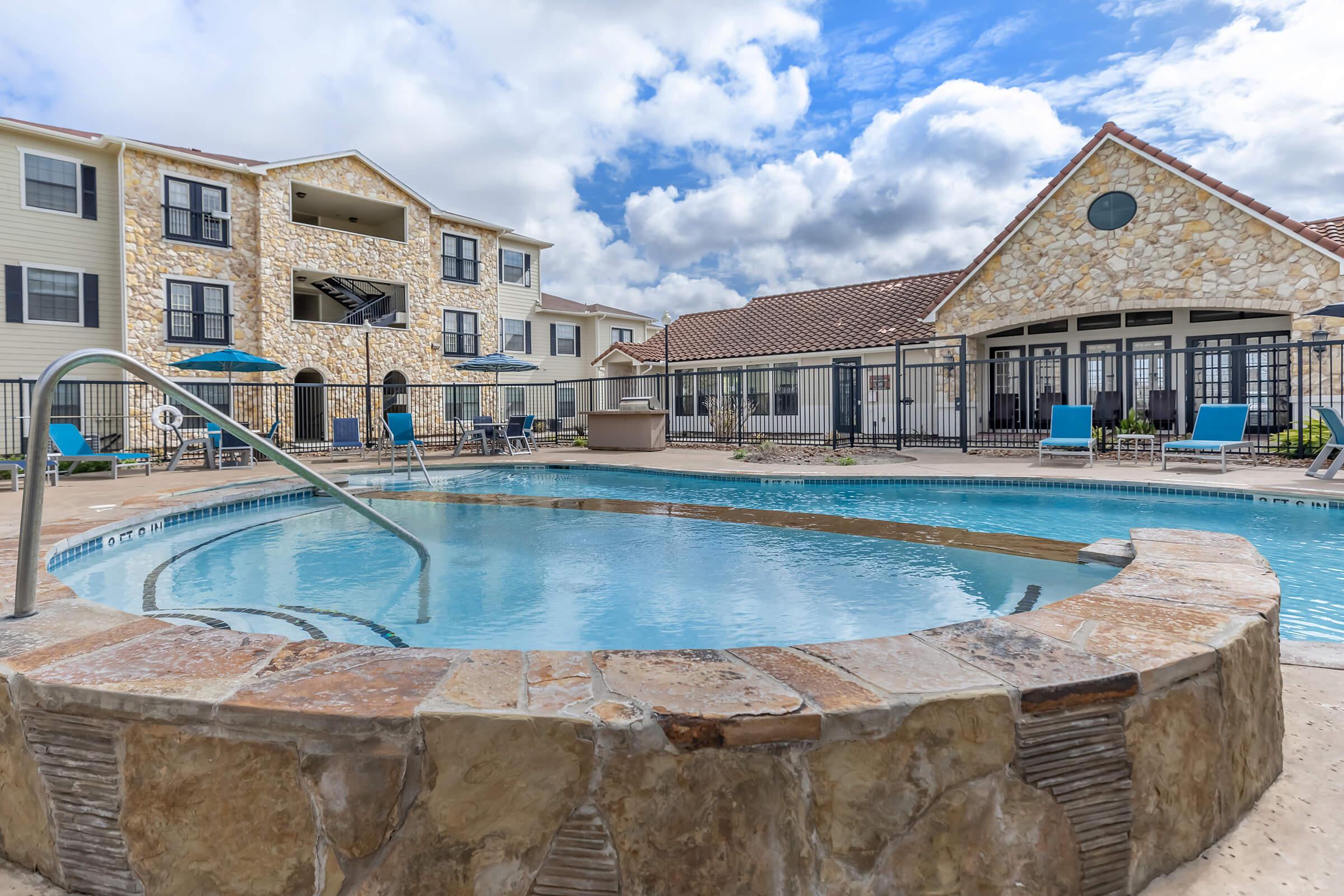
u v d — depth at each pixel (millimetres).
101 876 1261
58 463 7781
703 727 1121
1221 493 6273
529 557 4250
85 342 15141
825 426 17438
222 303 16703
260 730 1172
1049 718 1220
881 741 1160
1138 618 1626
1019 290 13969
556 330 24875
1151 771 1295
